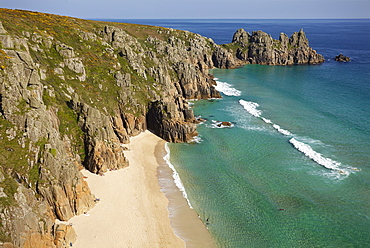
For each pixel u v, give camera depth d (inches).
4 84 2023.9
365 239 1818.4
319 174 2504.9
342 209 2084.2
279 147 3002.0
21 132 1931.6
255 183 2400.3
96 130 2500.0
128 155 2755.9
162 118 3152.1
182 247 1766.7
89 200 1999.3
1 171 1737.2
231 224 1959.9
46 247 1582.2
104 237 1776.6
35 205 1716.3
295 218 2007.9
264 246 1782.7
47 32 3644.2
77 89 2970.0
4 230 1472.7
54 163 1867.6
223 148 2994.6
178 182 2409.0
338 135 3262.8
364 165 2628.0
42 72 2723.9
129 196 2182.6
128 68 3740.2
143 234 1839.3
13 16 3794.3
